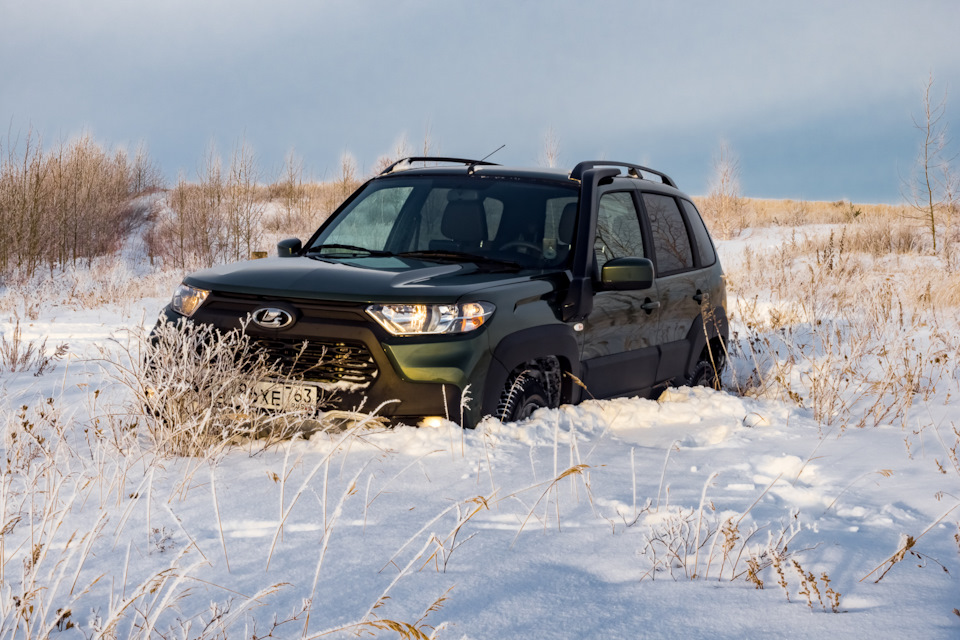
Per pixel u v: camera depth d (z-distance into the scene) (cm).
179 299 449
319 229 558
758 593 256
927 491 370
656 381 572
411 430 404
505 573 265
